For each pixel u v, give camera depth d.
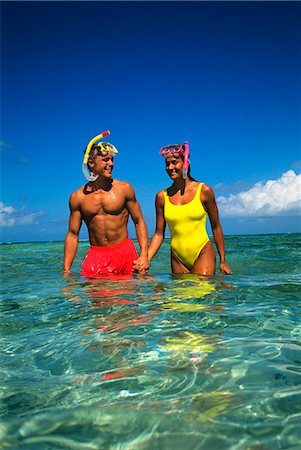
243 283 4.18
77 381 1.85
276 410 1.53
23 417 1.55
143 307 3.12
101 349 2.23
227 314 2.84
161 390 1.72
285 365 1.94
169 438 1.38
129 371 1.92
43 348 2.31
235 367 1.92
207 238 5.39
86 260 5.86
